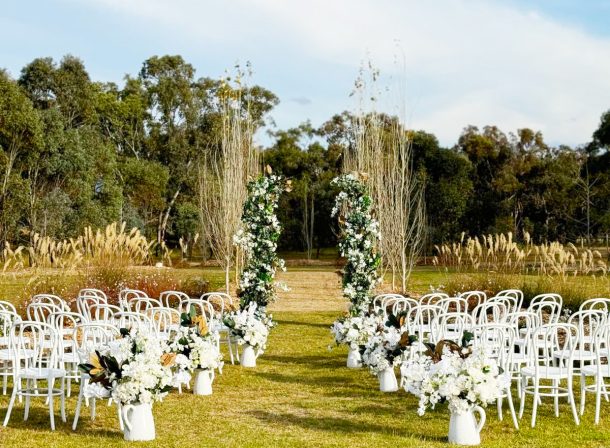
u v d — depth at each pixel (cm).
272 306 1775
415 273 2748
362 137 1675
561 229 4288
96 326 644
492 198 4322
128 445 565
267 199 1099
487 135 4769
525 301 1354
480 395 555
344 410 698
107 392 598
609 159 3869
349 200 1095
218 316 1008
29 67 3722
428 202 3872
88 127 3812
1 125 3038
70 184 3353
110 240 1460
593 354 693
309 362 991
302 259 4284
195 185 4362
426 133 4041
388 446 563
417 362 655
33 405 711
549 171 4288
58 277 1383
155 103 4706
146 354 583
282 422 647
